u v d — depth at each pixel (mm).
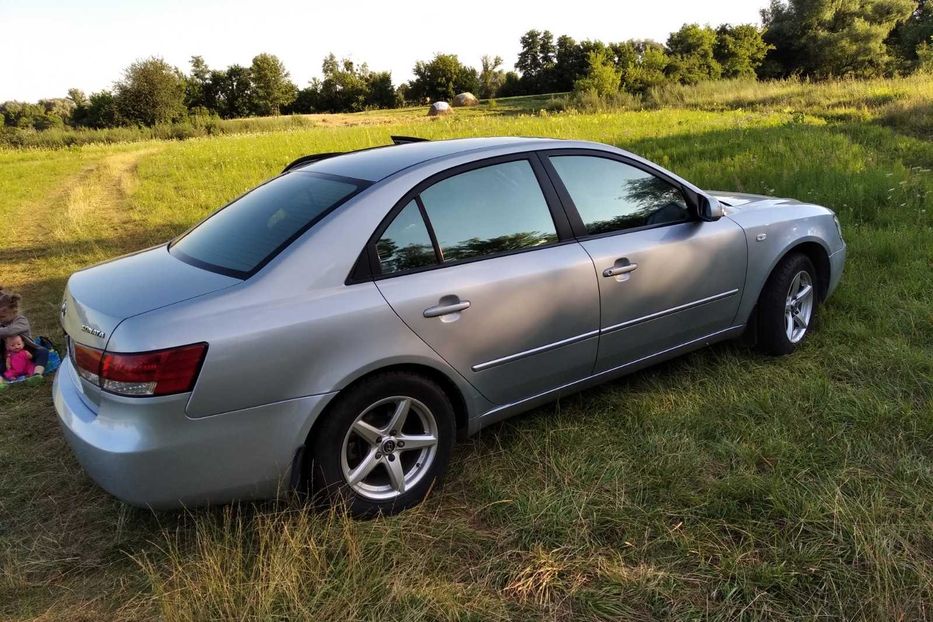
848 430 3207
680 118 19891
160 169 17062
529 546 2551
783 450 3016
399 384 2711
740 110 21641
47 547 2719
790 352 4176
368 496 2754
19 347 4324
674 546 2520
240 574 2326
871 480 2826
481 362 2959
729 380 3811
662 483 2879
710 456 3102
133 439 2307
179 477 2379
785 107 21812
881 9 46750
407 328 2701
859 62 46688
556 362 3225
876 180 7742
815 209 4379
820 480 2818
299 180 3271
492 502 2811
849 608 2191
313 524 2568
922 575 2246
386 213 2785
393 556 2502
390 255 2752
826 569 2340
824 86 25000
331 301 2570
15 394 4164
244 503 2822
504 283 2959
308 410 2516
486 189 3076
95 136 41750
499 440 3352
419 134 20828
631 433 3314
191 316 2373
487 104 61906
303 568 2391
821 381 3615
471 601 2295
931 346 4086
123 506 2963
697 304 3709
